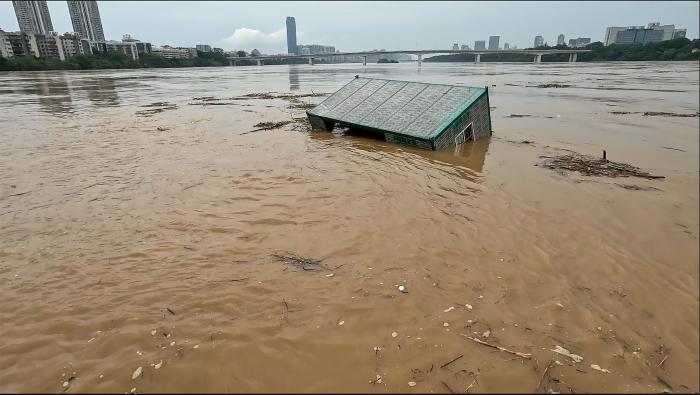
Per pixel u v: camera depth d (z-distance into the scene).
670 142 18.89
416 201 10.66
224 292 6.62
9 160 15.02
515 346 5.49
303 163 14.33
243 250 8.05
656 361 5.41
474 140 18.52
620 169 13.92
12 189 11.84
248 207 10.29
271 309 6.18
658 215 10.14
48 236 8.80
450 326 5.84
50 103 34.19
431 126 16.98
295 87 54.97
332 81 69.75
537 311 6.28
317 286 6.77
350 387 4.78
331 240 8.45
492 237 8.69
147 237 8.69
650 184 12.55
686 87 47.66
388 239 8.48
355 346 5.43
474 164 14.51
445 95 18.62
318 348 5.38
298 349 5.36
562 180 12.70
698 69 92.56
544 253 8.08
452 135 17.11
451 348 5.41
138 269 7.39
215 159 14.93
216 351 5.33
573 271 7.48
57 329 5.81
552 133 20.75
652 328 6.04
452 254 7.90
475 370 5.05
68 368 5.11
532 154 16.16
